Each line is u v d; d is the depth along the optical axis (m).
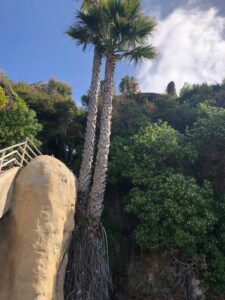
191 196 17.61
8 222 13.64
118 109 25.52
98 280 16.05
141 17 17.84
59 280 14.91
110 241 18.84
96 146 22.41
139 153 20.62
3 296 12.64
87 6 18.83
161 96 31.28
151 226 17.47
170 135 20.77
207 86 32.09
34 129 20.58
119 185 21.11
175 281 16.69
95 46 18.78
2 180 12.78
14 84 28.22
